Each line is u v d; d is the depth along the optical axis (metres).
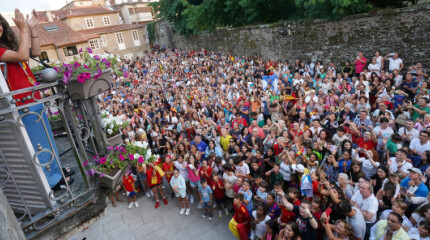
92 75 2.82
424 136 5.15
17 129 2.07
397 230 3.62
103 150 3.38
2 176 2.30
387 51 10.69
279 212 5.08
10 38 2.32
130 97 16.05
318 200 4.38
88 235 6.58
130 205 7.42
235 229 5.54
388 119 5.86
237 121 8.52
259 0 15.94
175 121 10.34
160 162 7.54
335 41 12.41
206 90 13.58
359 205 4.40
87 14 35.00
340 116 7.61
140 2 44.66
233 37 19.70
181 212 6.91
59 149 3.77
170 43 34.69
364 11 11.14
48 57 27.84
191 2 24.84
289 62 15.23
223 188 6.24
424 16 9.38
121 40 37.97
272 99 9.38
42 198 2.31
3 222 1.63
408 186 4.59
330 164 5.54
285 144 6.38
